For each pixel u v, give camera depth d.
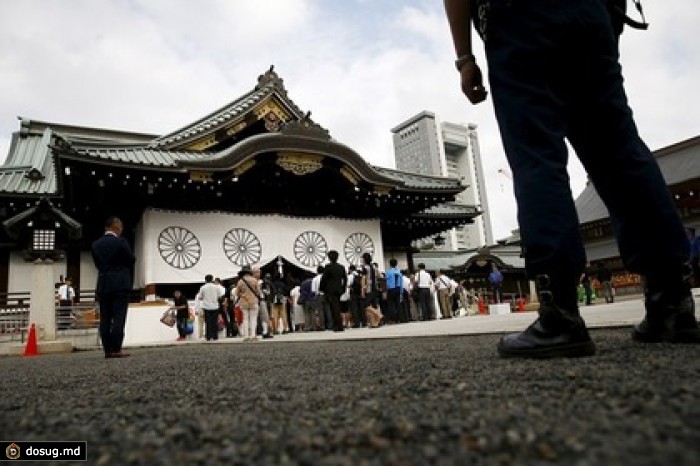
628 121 1.96
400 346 3.62
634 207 1.96
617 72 1.95
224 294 13.88
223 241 17.33
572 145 2.11
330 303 10.93
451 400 1.11
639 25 2.21
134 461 0.76
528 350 1.84
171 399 1.50
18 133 22.72
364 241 20.47
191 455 0.77
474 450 0.70
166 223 16.58
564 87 1.91
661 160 36.22
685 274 1.95
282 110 20.50
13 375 3.41
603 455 0.61
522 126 1.87
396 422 0.91
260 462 0.71
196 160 16.17
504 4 1.90
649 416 0.80
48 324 10.65
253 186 19.25
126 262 6.28
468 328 5.44
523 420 0.85
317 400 1.27
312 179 20.34
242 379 2.03
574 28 1.82
